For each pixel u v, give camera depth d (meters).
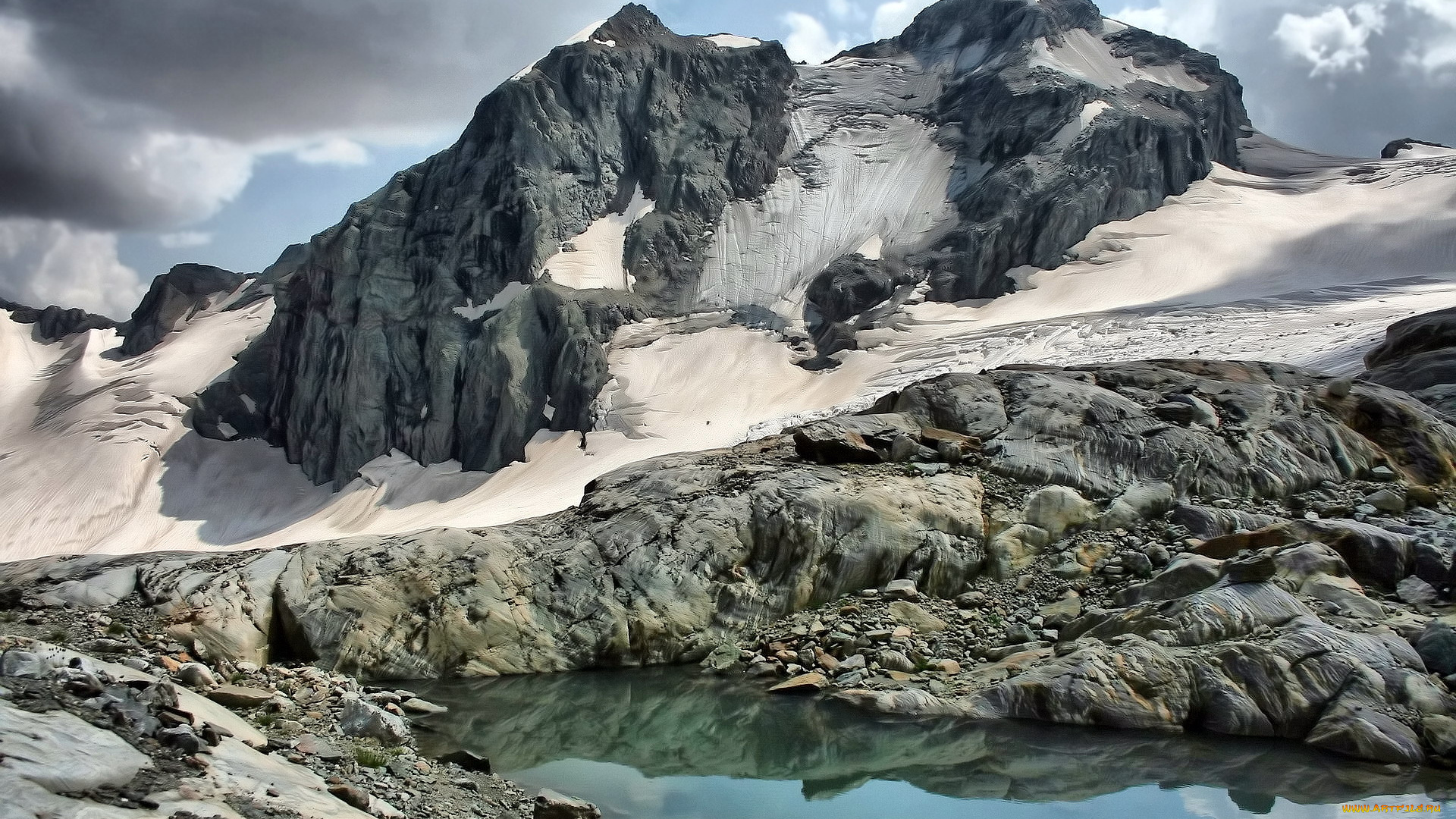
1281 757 10.25
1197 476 16.39
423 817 7.83
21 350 170.62
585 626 13.57
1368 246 106.06
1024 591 14.59
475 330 118.44
